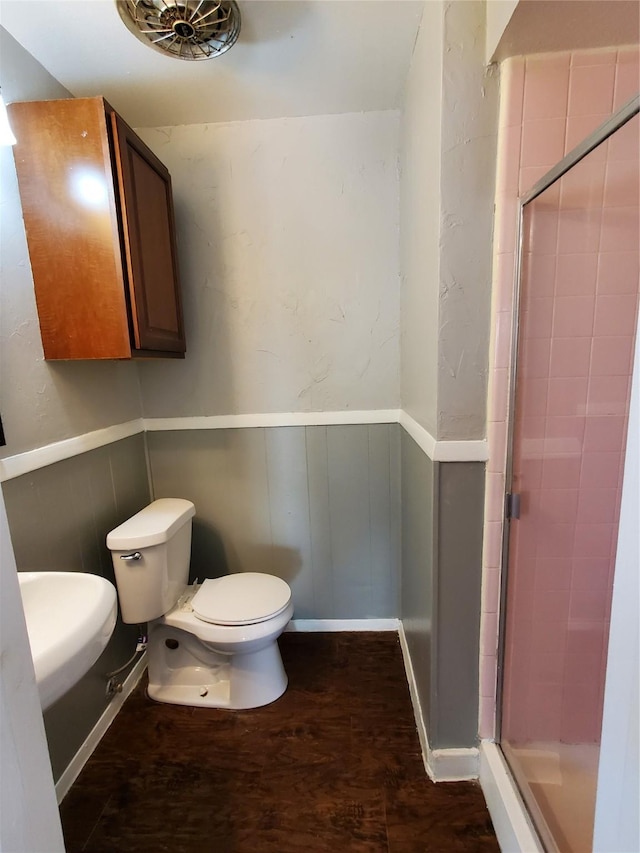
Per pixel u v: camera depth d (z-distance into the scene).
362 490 1.92
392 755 1.38
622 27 0.90
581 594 1.21
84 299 1.29
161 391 1.90
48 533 1.29
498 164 1.03
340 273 1.78
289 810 1.22
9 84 1.22
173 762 1.39
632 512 0.44
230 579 1.74
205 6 1.10
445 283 1.09
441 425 1.15
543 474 1.16
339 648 1.90
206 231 1.78
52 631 0.86
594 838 0.52
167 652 1.69
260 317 1.82
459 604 1.22
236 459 1.93
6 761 0.48
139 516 1.63
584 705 1.23
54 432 1.34
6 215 1.19
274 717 1.55
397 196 1.72
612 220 1.04
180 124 1.71
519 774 1.17
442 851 1.11
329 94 1.55
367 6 1.14
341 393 1.86
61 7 1.11
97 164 1.23
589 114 1.00
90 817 1.22
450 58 1.00
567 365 1.11
